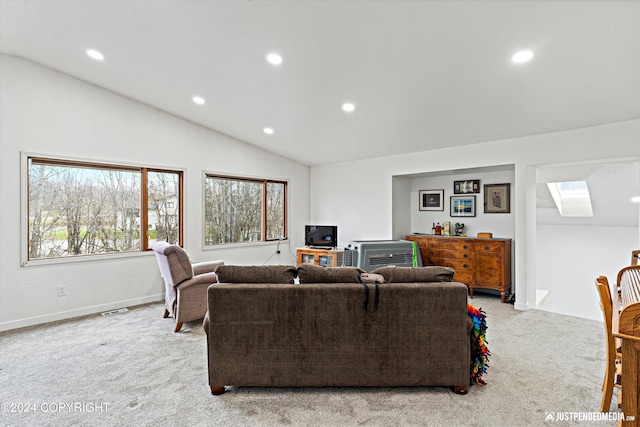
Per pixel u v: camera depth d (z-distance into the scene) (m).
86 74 3.79
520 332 3.34
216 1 2.30
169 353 2.85
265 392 2.22
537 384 2.31
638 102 2.94
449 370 2.18
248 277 2.31
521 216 4.11
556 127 3.67
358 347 2.19
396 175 5.50
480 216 5.13
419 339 2.19
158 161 4.61
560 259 5.95
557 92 2.97
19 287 3.52
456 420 1.90
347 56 2.80
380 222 5.72
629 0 1.85
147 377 2.43
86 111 3.97
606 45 2.26
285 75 3.27
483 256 4.63
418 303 2.18
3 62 3.43
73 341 3.11
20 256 3.52
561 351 2.87
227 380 2.20
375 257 4.84
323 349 2.20
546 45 2.35
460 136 4.34
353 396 2.17
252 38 2.70
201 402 2.10
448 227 5.38
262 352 2.20
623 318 1.27
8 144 3.46
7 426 1.86
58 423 1.88
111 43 3.09
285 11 2.31
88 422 1.89
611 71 2.55
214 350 2.19
